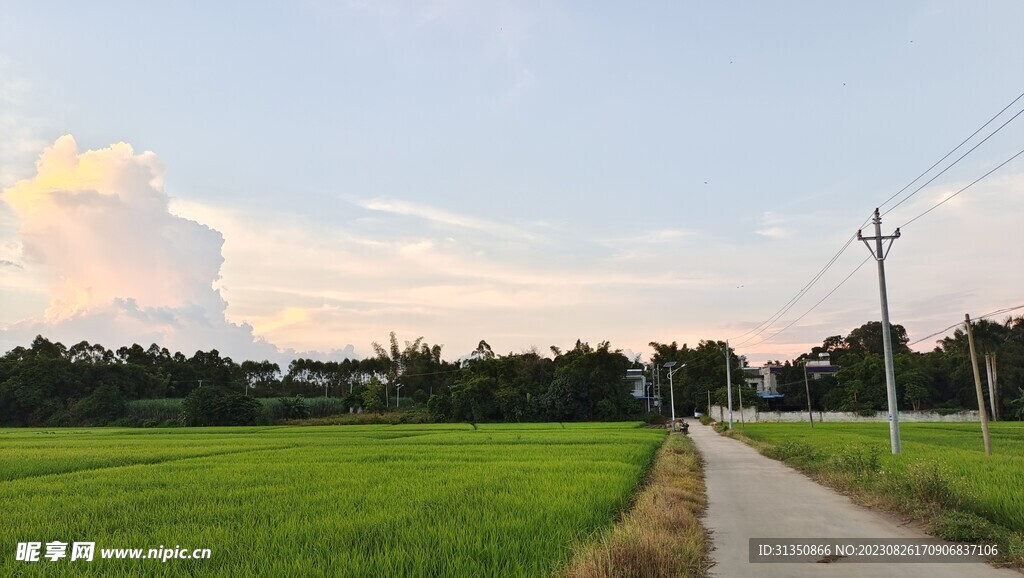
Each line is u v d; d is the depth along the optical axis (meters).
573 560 7.46
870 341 96.75
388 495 13.41
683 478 16.72
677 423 51.97
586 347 80.25
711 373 91.12
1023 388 67.25
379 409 81.31
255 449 29.83
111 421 73.50
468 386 73.69
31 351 91.81
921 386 70.88
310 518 10.97
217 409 70.69
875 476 14.69
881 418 68.06
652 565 7.09
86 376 79.56
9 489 15.38
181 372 99.00
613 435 40.03
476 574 7.43
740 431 45.91
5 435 48.25
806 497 14.59
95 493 14.60
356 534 9.60
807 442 29.25
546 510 11.27
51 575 7.86
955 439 33.22
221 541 9.37
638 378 94.62
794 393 85.75
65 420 73.50
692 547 8.39
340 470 18.94
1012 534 9.30
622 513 11.42
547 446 29.50
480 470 18.45
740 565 8.23
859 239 25.31
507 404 73.44
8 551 9.08
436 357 95.31
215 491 14.50
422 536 9.38
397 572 7.60
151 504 12.89
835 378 82.62
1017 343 72.06
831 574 7.76
